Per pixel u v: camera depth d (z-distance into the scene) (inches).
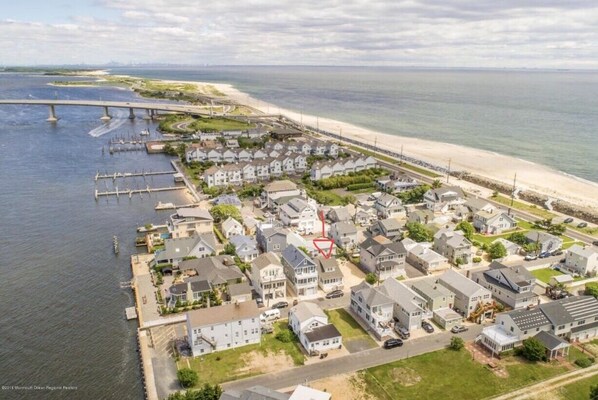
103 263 3388.3
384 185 5246.1
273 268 2896.2
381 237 3481.8
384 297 2635.3
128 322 2662.4
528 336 2407.7
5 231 3969.0
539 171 6299.2
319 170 5644.7
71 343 2476.6
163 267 3193.9
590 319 2544.3
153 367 2235.5
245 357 2321.6
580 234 4089.6
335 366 2260.1
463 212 4362.7
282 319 2689.5
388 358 2329.0
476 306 2755.9
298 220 3976.4
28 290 3011.8
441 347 2432.3
